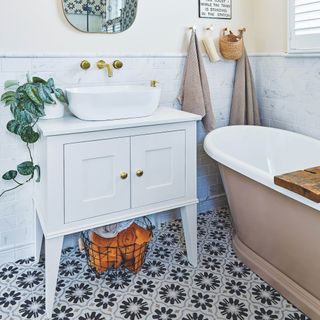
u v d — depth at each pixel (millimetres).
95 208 1604
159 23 2184
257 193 1653
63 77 1925
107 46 2029
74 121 1649
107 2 1983
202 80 2305
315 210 1331
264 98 2607
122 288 1726
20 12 1766
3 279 1806
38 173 1753
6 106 1809
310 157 2117
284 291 1628
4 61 1763
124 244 1804
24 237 1997
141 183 1702
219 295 1661
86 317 1526
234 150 2309
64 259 1998
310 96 2256
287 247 1573
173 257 2004
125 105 1674
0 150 1841
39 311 1567
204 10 2342
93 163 1563
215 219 2498
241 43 2430
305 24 2195
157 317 1521
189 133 1800
